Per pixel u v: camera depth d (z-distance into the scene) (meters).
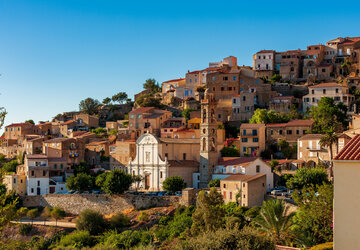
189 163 180.25
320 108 197.75
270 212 93.44
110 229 144.12
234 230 80.00
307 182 141.50
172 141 183.25
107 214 162.25
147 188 178.88
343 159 49.84
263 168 159.62
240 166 161.25
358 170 49.09
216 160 171.50
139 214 151.88
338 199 49.72
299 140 175.38
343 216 49.38
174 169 174.12
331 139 154.38
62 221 163.00
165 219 141.38
